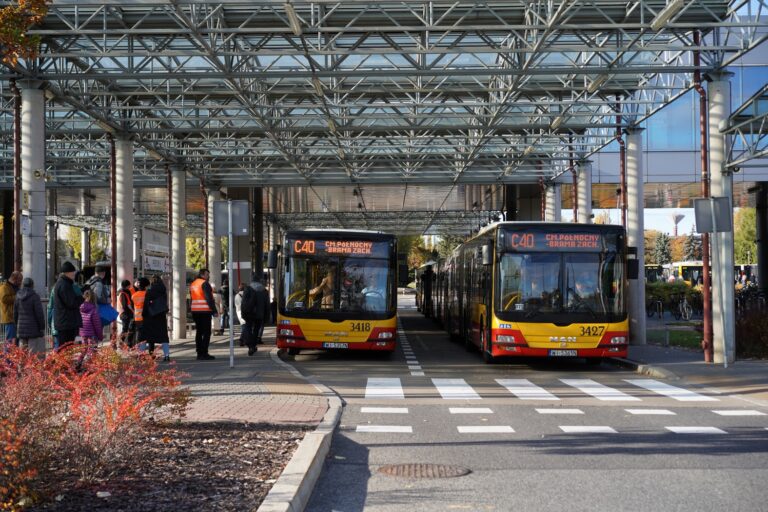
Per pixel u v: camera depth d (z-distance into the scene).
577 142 31.62
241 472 7.46
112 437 7.06
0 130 27.83
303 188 41.62
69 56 17.77
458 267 28.77
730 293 19.48
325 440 9.29
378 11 19.05
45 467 6.57
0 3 15.44
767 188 44.25
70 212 52.84
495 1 17.17
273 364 19.14
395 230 70.44
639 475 8.17
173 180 32.53
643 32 18.50
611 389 15.87
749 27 18.08
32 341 16.39
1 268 49.59
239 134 30.34
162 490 6.70
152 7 17.62
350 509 6.91
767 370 18.14
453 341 30.86
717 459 8.98
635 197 26.36
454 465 8.69
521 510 6.86
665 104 23.91
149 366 8.05
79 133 27.27
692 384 16.55
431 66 19.88
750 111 18.88
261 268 47.69
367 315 22.03
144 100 25.92
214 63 19.17
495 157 33.75
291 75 19.80
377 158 33.78
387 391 15.40
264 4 16.61
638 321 25.61
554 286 19.25
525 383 16.89
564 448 9.66
